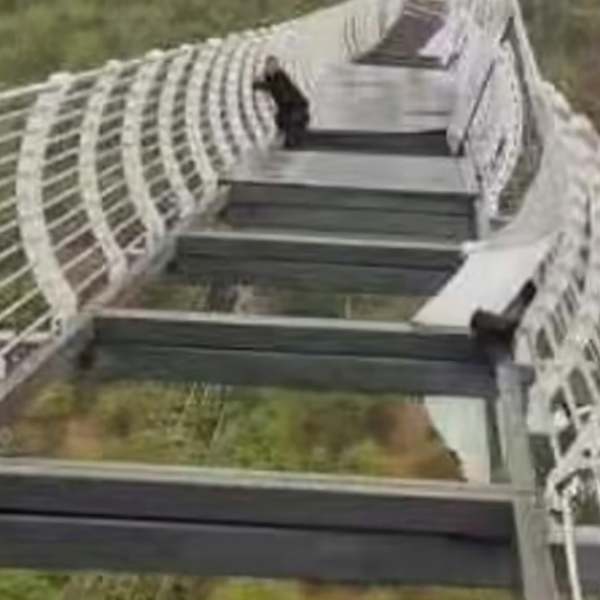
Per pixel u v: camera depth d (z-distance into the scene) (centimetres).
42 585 1375
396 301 1894
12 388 668
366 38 3453
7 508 544
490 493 551
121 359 798
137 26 3875
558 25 4594
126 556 545
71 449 1574
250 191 1373
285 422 1734
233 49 1789
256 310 1546
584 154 925
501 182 1406
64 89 891
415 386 795
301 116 1781
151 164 1227
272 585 1351
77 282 927
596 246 800
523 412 686
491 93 1797
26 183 858
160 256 1012
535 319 821
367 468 1658
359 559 544
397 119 2002
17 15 3769
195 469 559
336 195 1377
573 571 479
